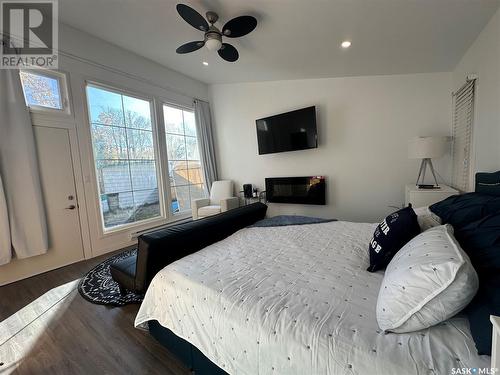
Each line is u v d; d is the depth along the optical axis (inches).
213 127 198.4
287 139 155.6
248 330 34.5
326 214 154.2
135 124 148.1
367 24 83.1
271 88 165.6
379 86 131.6
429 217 53.2
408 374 23.9
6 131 94.9
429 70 118.2
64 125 113.8
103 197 133.4
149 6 93.8
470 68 92.8
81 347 58.7
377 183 137.1
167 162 165.5
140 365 52.5
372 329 30.7
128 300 78.4
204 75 167.9
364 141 137.9
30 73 104.9
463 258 28.0
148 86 151.6
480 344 24.1
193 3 83.4
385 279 35.9
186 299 44.9
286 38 96.7
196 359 46.7
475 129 88.3
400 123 128.6
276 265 52.3
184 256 64.2
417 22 79.4
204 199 176.1
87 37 120.8
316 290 40.9
